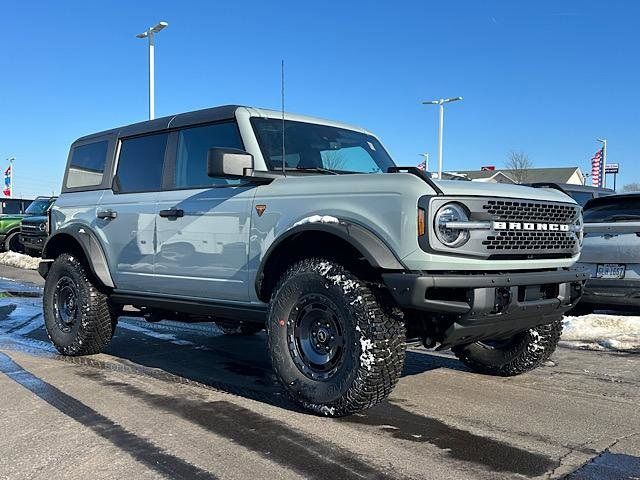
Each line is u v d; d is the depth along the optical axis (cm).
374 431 396
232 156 430
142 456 353
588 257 748
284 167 469
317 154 511
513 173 4547
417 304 364
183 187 527
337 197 411
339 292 396
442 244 371
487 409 446
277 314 430
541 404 459
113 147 611
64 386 504
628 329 717
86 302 600
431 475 328
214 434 388
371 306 387
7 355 630
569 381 526
